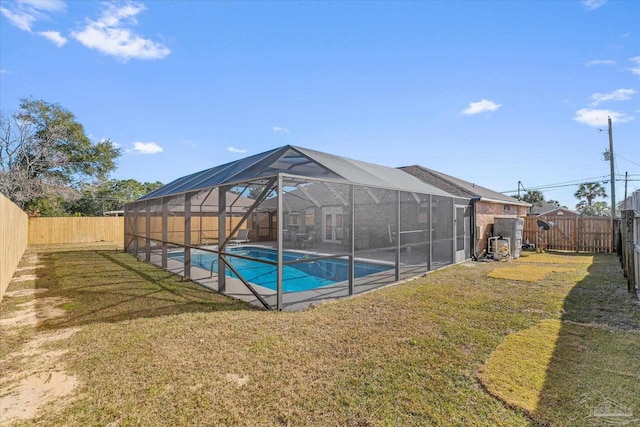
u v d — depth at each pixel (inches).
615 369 137.6
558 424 102.6
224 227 287.1
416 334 177.3
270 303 241.8
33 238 708.0
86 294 272.2
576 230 578.6
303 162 341.7
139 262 449.1
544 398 116.5
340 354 153.3
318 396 119.6
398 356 150.7
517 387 123.6
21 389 126.9
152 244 474.0
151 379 132.3
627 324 192.5
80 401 118.7
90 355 154.6
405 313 214.7
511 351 155.4
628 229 286.4
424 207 496.1
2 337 178.2
